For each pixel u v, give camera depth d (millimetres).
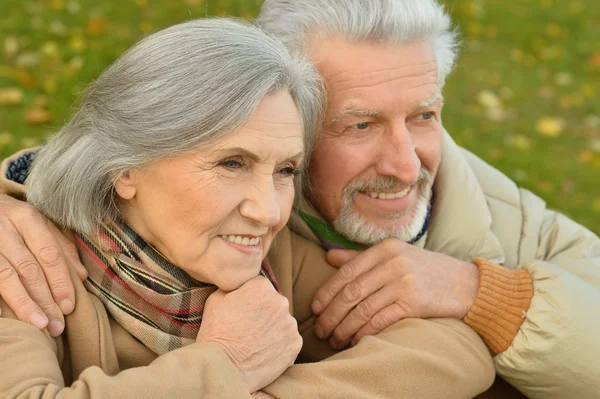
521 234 2898
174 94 1879
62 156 2070
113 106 1962
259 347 2027
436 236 2748
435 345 2262
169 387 1783
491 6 7832
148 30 6074
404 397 2135
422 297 2367
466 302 2402
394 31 2311
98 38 5836
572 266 2740
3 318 1899
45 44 5602
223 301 2061
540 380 2328
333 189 2490
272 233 2117
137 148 1925
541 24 7590
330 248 2664
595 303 2326
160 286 2066
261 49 1941
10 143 4430
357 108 2346
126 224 2100
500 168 5160
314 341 2531
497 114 5828
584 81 6633
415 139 2477
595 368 2270
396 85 2340
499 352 2395
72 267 2074
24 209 2113
